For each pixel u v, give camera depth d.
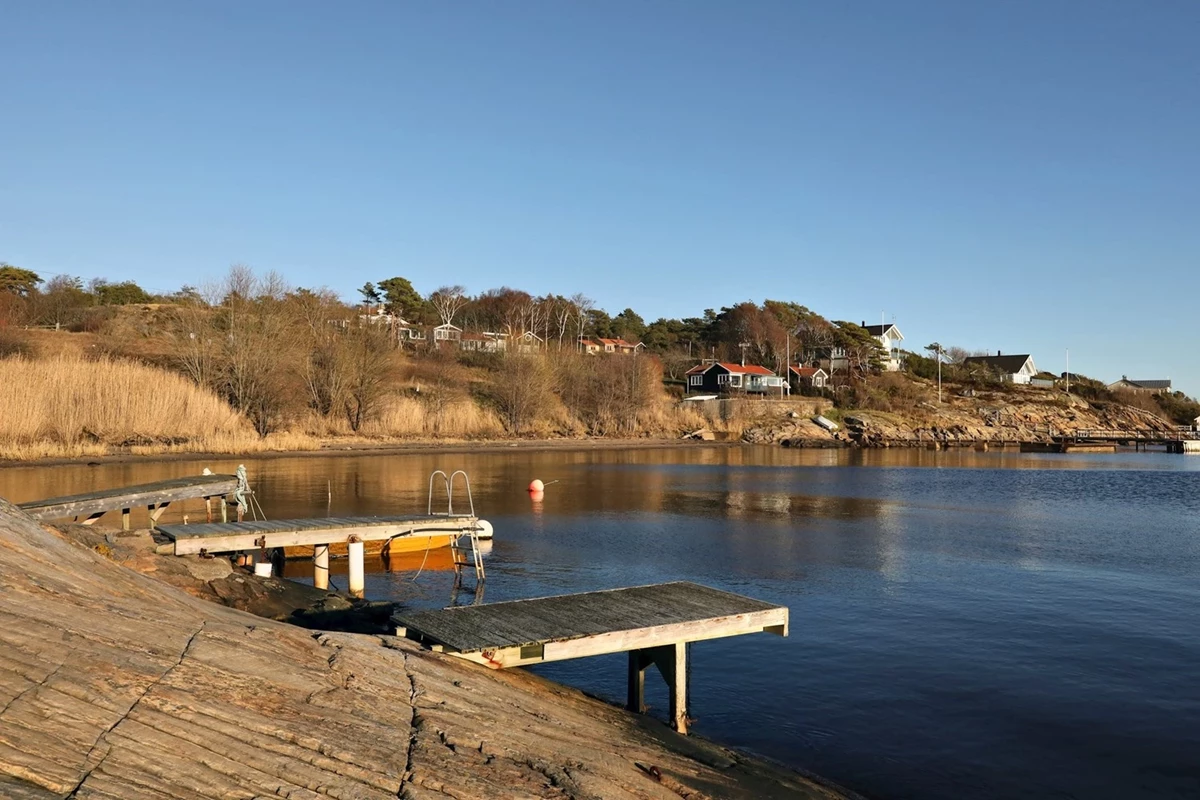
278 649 7.48
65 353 63.97
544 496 37.72
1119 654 14.64
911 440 91.69
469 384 83.62
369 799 5.49
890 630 16.03
